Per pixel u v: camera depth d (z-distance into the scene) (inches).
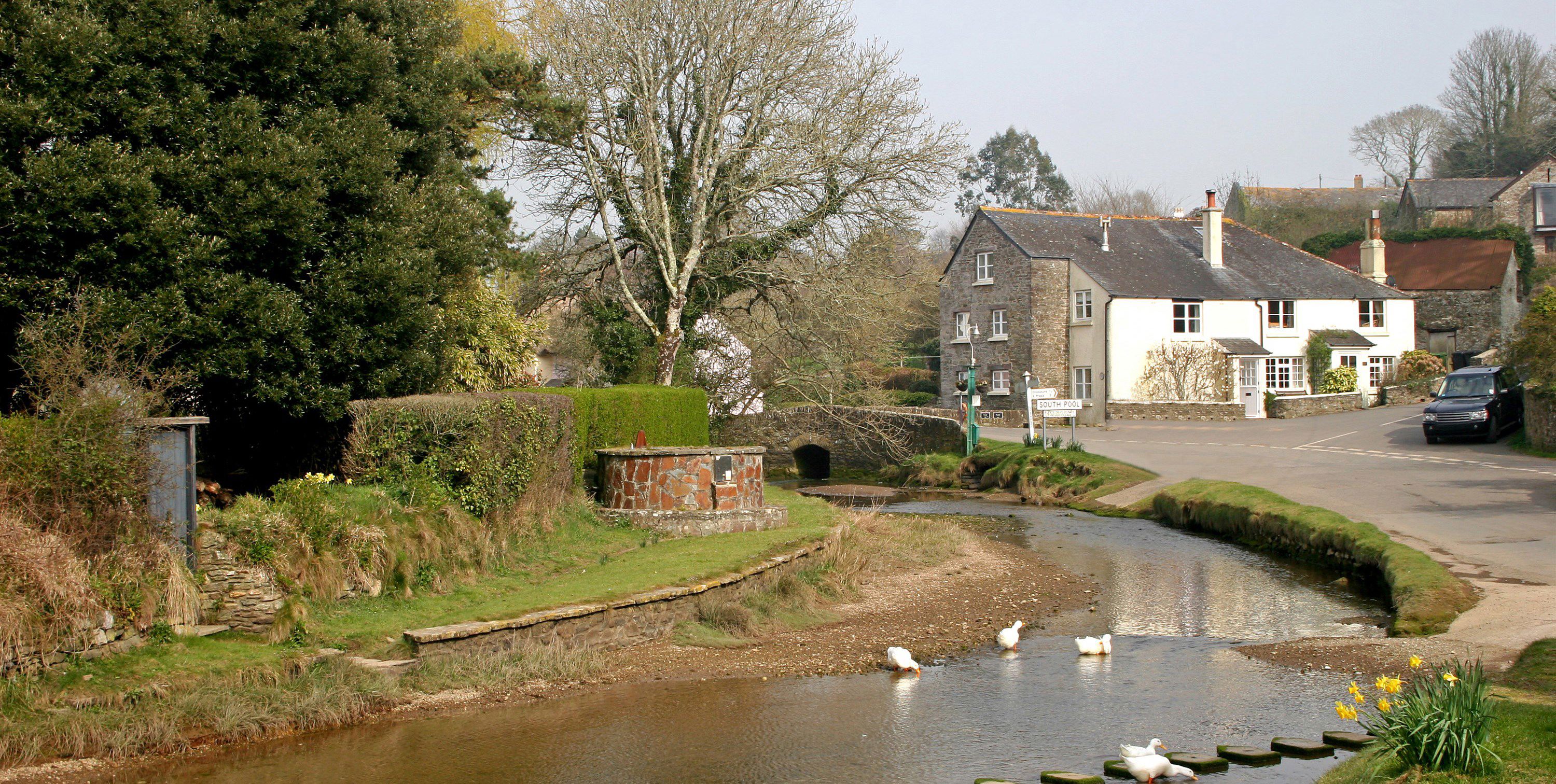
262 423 584.4
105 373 406.0
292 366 522.3
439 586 493.4
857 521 827.4
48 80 445.7
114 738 331.0
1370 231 1948.8
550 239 1067.9
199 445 558.3
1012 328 1843.0
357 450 519.5
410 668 408.5
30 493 355.9
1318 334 1813.5
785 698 407.5
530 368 812.0
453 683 408.5
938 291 2042.3
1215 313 1768.0
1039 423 1713.8
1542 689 336.8
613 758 338.6
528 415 596.4
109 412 376.8
